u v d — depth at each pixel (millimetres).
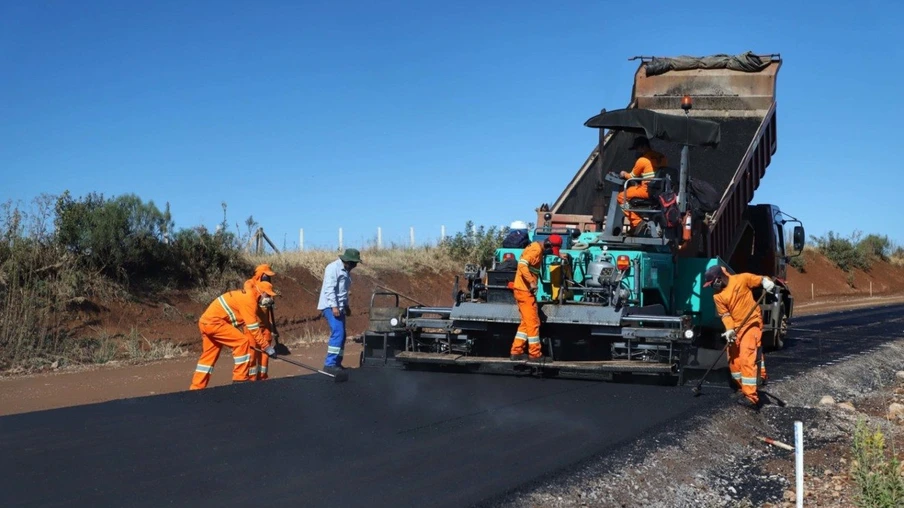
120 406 8672
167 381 12711
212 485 5980
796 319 25141
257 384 10086
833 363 14305
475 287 11438
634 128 11508
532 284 10414
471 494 5949
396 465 6648
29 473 6168
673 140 11297
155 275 18953
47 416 8141
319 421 8125
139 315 17516
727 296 10039
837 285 46688
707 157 14195
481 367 11156
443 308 11367
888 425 10297
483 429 7977
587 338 11047
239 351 10516
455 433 7789
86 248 17625
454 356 11164
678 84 15297
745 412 9703
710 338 12578
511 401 9352
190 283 19531
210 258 20219
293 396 9344
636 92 15555
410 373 11195
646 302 11492
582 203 13719
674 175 12500
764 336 15586
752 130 14586
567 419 8523
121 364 14695
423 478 6312
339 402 9070
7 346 14477
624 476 6809
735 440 8711
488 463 6785
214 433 7508
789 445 8930
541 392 9906
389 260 26312
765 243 15477
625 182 11359
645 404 9422
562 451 7266
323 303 11438
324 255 24250
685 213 11625
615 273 10523
